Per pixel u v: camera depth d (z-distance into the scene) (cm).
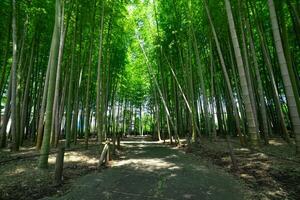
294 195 348
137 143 1388
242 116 1027
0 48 989
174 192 378
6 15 854
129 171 537
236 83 1026
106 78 1314
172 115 1619
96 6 911
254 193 367
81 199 349
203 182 433
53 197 357
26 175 462
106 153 630
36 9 786
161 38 1271
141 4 1273
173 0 1083
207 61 1317
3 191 370
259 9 944
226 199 346
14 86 764
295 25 823
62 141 1235
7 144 954
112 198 353
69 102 888
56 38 543
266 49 893
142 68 1848
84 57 1103
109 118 2103
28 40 978
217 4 916
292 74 591
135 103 2858
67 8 838
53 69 537
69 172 506
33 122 1217
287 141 752
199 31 1180
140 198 352
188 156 768
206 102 1116
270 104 1230
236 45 616
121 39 1226
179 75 1407
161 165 609
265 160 539
